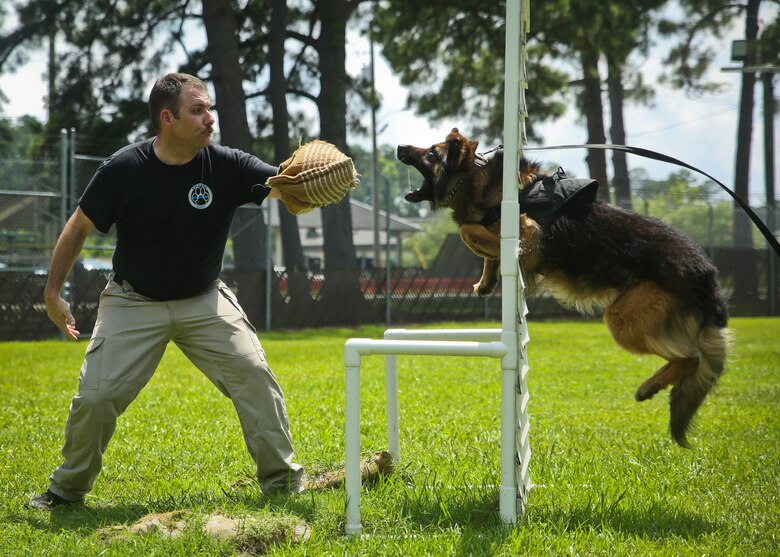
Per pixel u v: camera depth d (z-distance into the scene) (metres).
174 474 3.99
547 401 6.77
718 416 5.93
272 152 22.14
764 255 21.75
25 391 7.09
